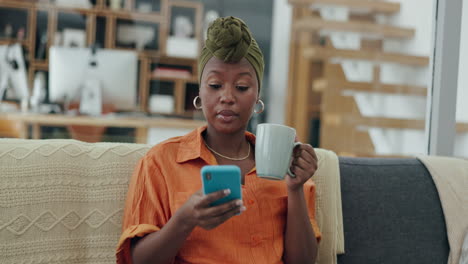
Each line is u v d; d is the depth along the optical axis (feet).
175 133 14.48
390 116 15.79
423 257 4.03
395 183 4.16
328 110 17.76
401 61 15.23
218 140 3.23
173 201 3.01
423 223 4.10
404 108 15.16
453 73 5.61
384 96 16.05
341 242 3.79
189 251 3.01
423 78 14.73
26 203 3.18
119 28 19.89
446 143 5.66
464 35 5.89
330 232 3.78
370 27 16.58
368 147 15.92
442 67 5.60
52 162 3.34
